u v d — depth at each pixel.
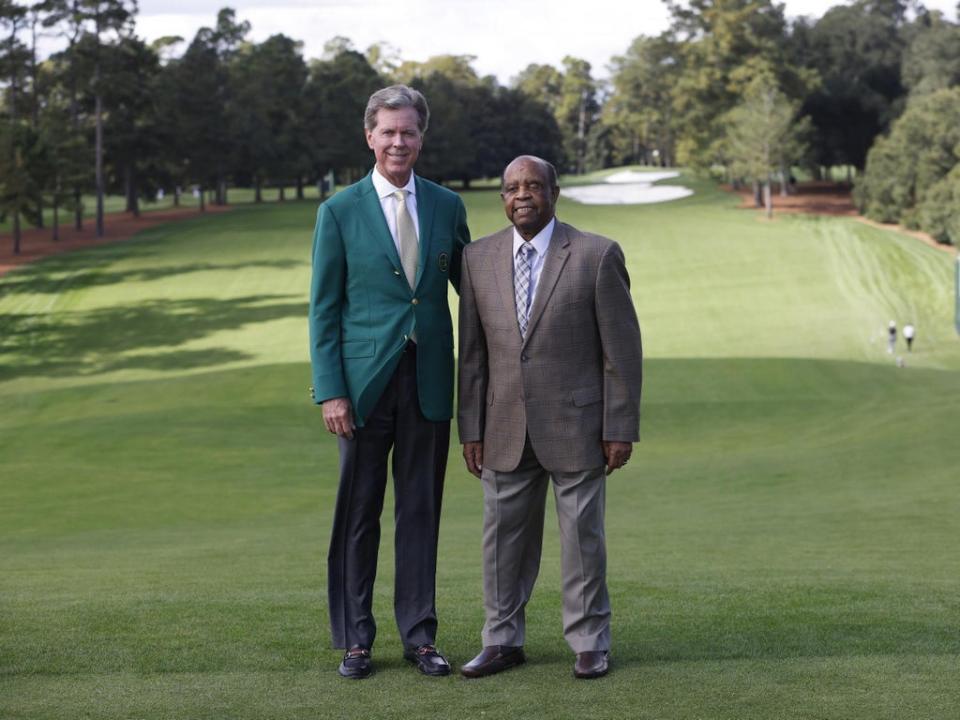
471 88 106.75
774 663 4.11
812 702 3.57
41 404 27.80
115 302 49.50
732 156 77.31
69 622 5.09
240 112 88.81
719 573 7.04
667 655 4.34
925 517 11.71
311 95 93.69
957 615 5.07
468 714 3.58
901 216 65.94
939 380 27.77
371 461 4.48
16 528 13.16
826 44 90.94
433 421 4.50
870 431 20.89
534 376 4.35
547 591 6.05
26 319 47.00
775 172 74.69
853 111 89.75
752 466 17.44
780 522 11.70
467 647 4.66
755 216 71.38
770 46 85.94
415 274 4.47
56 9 74.81
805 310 44.19
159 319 46.19
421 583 4.48
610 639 4.48
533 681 4.02
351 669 4.12
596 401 4.37
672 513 13.09
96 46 74.62
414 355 4.48
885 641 4.51
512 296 4.38
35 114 78.00
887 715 3.42
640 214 71.81
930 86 83.88
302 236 65.44
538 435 4.32
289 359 38.72
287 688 3.94
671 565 7.80
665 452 20.33
